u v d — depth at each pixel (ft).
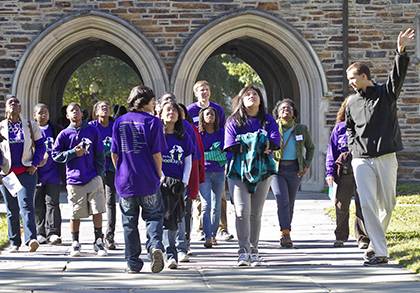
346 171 35.14
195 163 30.91
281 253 33.63
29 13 62.13
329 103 63.36
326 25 63.52
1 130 33.91
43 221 37.70
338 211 35.55
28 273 28.14
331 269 28.76
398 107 64.44
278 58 68.64
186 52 61.82
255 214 30.12
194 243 36.99
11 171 33.78
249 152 29.27
